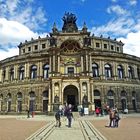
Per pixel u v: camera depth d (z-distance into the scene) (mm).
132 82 87438
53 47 79438
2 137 24234
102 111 71500
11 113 85688
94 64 84062
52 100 72562
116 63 86250
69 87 77062
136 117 60719
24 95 84625
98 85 81375
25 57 87688
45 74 84500
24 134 26797
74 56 81312
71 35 81938
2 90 92562
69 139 22609
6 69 93375
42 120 52375
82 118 57625
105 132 28719
